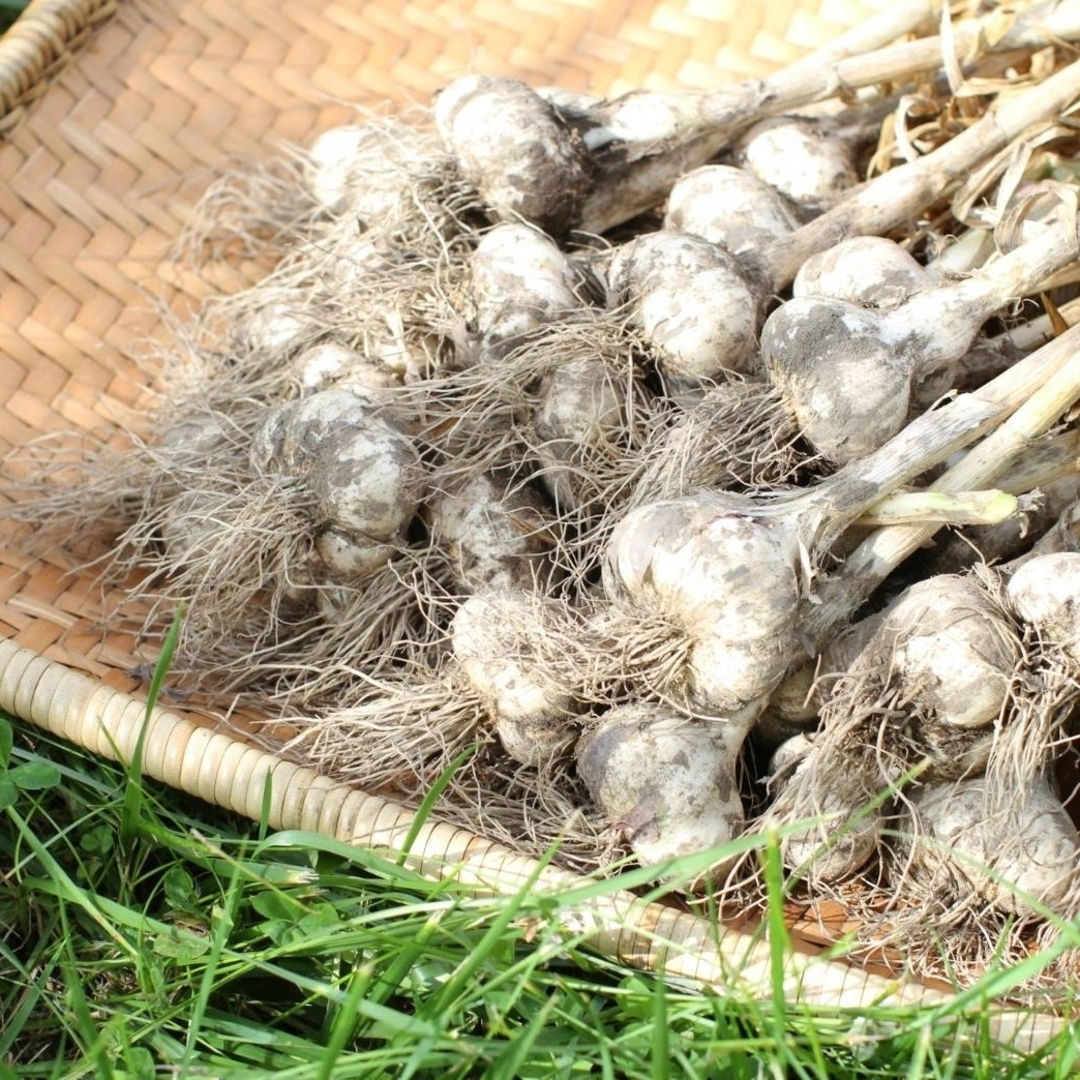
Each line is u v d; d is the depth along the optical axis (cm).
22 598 78
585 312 76
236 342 84
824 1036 65
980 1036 65
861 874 72
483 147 79
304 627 79
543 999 66
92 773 75
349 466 75
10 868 73
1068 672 69
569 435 75
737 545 69
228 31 90
